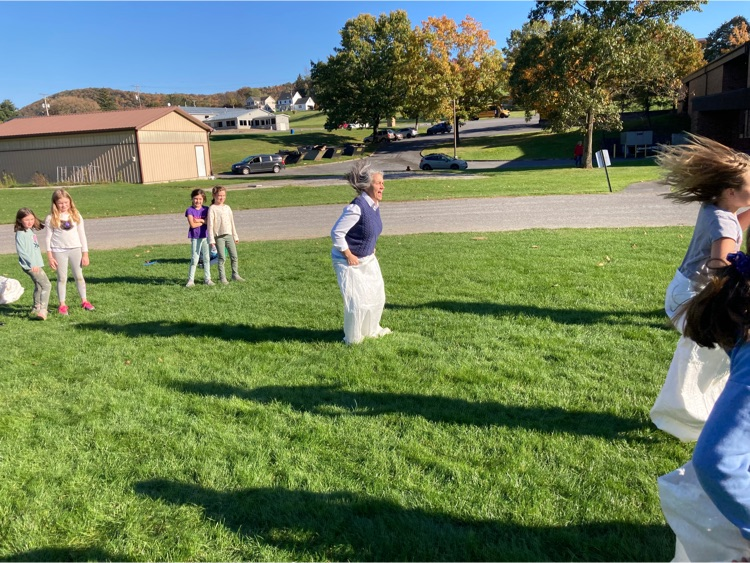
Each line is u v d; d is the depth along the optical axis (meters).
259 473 3.34
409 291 7.82
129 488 3.24
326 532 2.81
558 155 47.56
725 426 1.45
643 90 46.25
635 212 15.90
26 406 4.45
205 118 105.31
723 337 1.58
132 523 2.92
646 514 2.86
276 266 10.53
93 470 3.44
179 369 5.20
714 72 42.06
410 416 4.02
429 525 2.83
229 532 2.84
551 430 3.75
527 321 6.20
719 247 3.02
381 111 66.94
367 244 5.58
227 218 9.09
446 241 12.24
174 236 16.31
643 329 5.73
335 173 41.72
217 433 3.87
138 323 6.93
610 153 47.38
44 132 40.25
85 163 40.47
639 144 44.72
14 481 3.35
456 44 53.25
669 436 3.62
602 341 5.45
